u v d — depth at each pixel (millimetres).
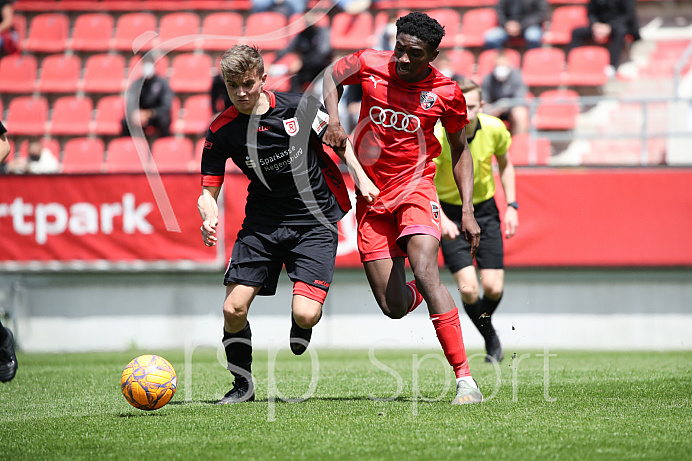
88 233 32438
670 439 10805
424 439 10852
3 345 16625
